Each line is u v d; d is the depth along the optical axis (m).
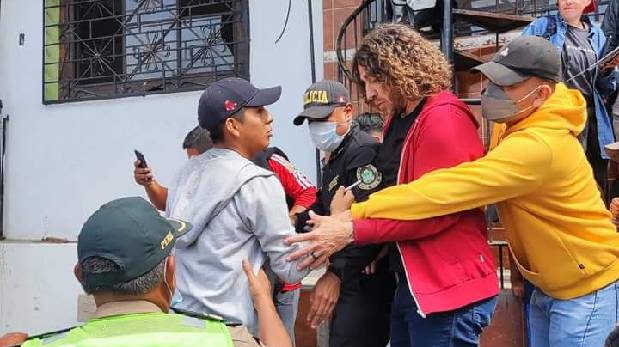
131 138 6.11
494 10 5.60
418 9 4.94
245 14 5.82
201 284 2.34
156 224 1.68
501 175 2.25
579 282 2.50
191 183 2.44
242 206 2.32
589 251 2.47
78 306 5.79
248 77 5.80
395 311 2.73
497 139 2.67
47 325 6.05
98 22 6.39
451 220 2.35
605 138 4.21
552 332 2.60
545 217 2.43
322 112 3.12
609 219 2.58
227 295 2.30
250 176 2.33
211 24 5.99
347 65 5.32
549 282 2.54
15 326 6.15
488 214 3.68
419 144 2.39
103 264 1.60
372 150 2.79
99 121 6.22
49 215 6.36
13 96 6.50
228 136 2.49
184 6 6.12
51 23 6.47
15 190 6.47
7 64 6.52
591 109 4.24
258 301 2.16
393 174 2.64
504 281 4.27
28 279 6.13
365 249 2.75
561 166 2.35
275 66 5.71
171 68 6.11
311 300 2.84
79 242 1.65
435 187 2.26
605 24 4.38
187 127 5.93
